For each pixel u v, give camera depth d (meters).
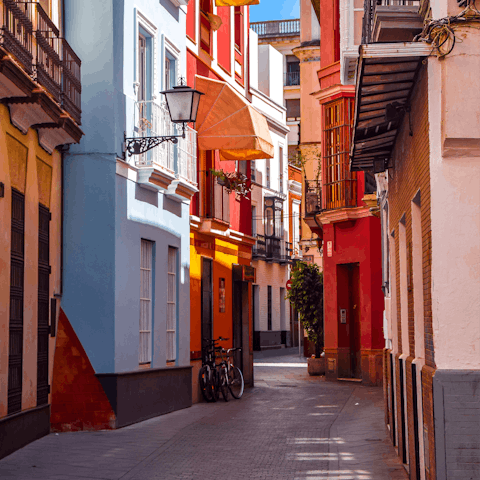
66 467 9.94
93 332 13.80
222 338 19.42
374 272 22.64
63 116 11.82
